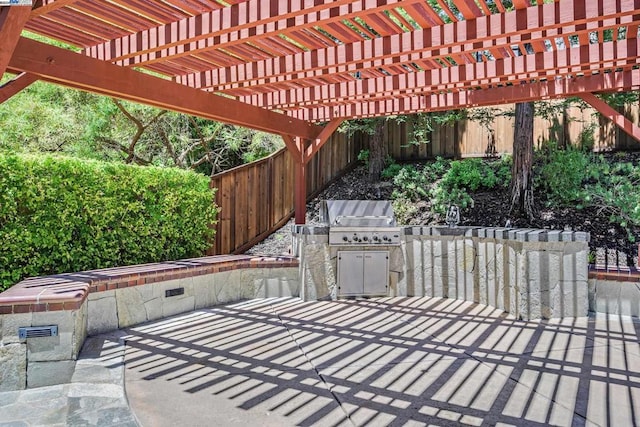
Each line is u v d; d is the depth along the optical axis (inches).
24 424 100.4
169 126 392.2
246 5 123.8
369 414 106.7
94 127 330.6
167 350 153.6
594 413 106.9
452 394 118.1
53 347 137.2
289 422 102.5
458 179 352.8
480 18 135.8
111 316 177.3
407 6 127.8
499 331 177.2
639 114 327.3
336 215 241.0
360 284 241.9
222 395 117.3
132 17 140.3
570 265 199.0
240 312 209.2
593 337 168.6
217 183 303.6
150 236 239.0
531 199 309.7
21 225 186.2
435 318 197.9
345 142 427.2
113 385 121.3
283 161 366.0
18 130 299.0
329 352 152.2
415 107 248.1
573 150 333.1
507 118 369.7
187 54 158.6
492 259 218.7
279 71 179.2
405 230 247.1
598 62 163.9
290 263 245.1
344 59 162.4
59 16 139.6
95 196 210.2
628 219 285.0
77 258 205.6
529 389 121.0
